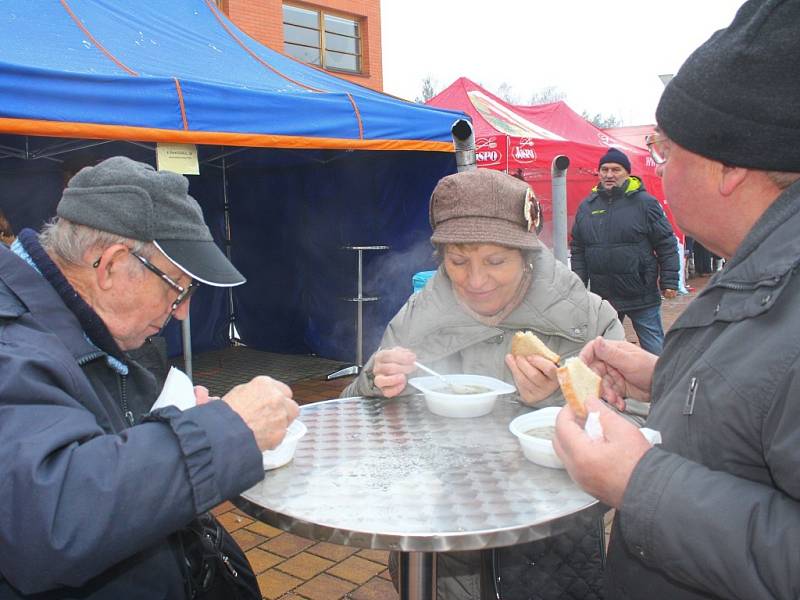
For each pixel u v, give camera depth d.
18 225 5.85
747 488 0.88
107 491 0.94
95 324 1.21
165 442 1.02
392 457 1.41
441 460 1.39
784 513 0.84
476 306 1.82
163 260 1.24
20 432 0.96
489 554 1.51
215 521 1.67
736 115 0.92
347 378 6.22
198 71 4.43
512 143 7.32
